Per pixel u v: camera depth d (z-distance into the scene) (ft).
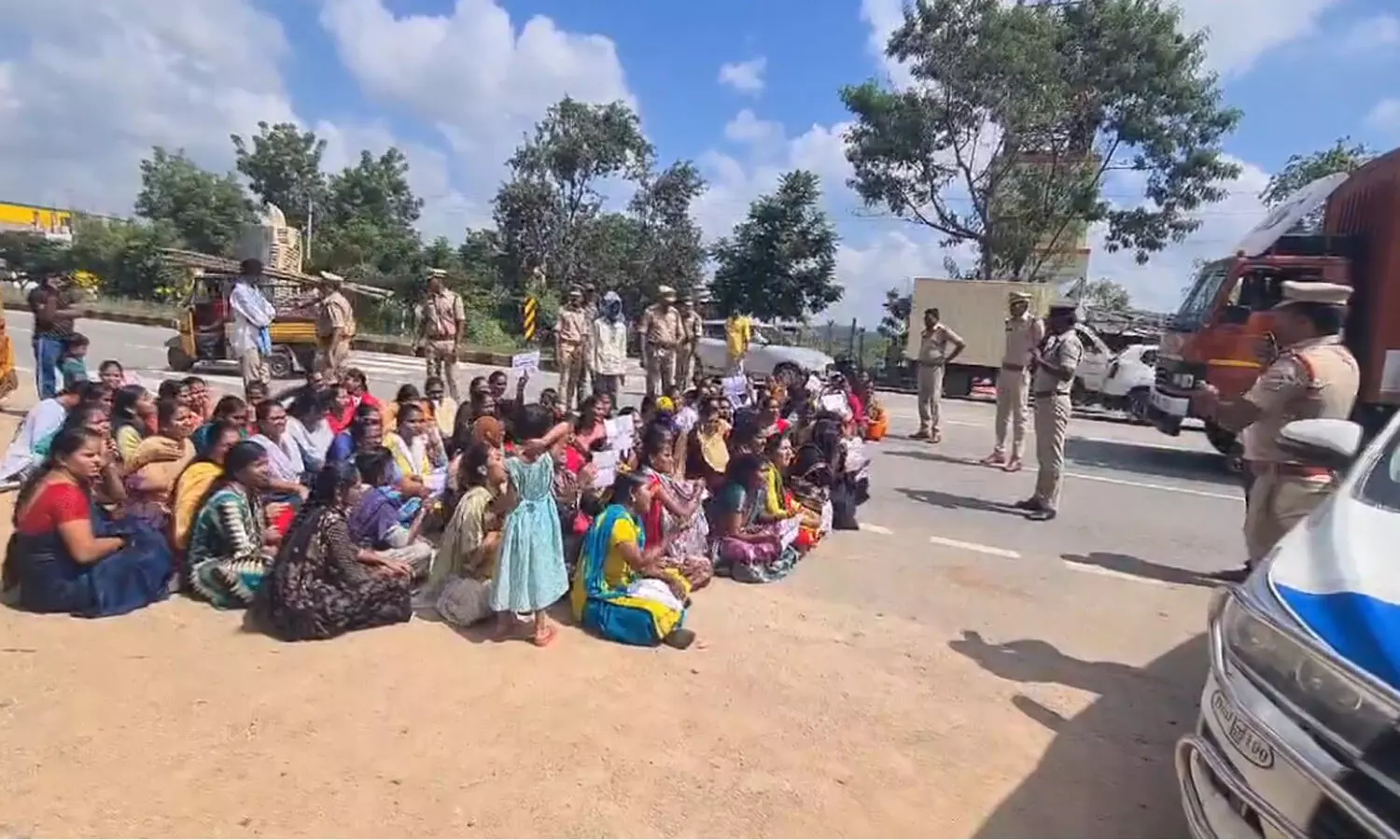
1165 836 10.78
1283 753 7.38
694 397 33.65
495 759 11.72
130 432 21.88
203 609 16.40
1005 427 36.17
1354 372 14.74
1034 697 14.58
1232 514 29.43
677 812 10.77
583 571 16.71
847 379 41.39
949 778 11.93
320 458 24.30
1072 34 78.89
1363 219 32.42
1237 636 8.72
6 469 23.75
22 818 9.93
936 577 21.08
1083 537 25.58
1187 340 37.76
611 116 106.42
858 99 82.12
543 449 15.70
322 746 11.84
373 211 147.13
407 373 64.54
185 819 10.09
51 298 31.30
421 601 17.42
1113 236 84.99
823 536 24.16
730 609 18.03
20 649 14.25
